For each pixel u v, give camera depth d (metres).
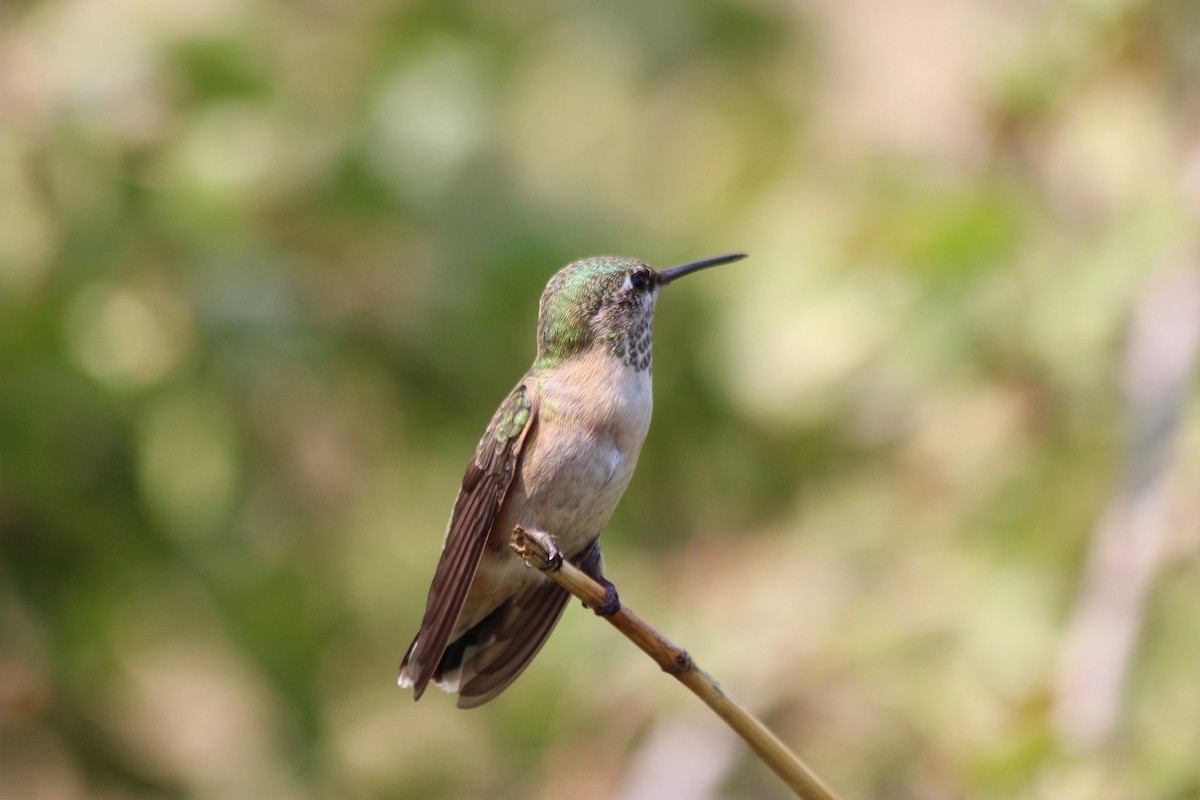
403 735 11.78
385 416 10.66
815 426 9.63
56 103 9.59
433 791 11.61
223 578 10.16
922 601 9.05
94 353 9.42
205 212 9.61
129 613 9.80
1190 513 8.06
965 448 9.08
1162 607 8.27
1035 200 8.80
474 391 10.53
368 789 11.59
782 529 10.05
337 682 11.21
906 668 8.91
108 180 9.53
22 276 9.34
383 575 11.51
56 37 9.87
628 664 9.79
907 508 9.35
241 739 10.72
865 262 9.16
